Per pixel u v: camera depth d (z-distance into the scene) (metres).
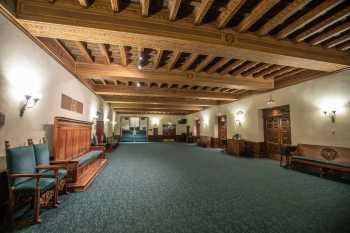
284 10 3.10
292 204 3.11
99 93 8.22
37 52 3.43
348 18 3.44
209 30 3.51
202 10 2.99
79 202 3.13
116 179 4.61
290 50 4.04
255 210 2.88
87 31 3.10
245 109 9.36
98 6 3.03
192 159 7.86
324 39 3.94
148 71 5.86
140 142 17.89
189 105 12.91
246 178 4.80
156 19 3.26
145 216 2.65
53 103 4.13
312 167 5.65
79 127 5.50
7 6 2.54
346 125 4.89
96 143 7.79
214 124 12.84
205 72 6.30
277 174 5.25
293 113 6.59
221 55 4.06
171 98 11.31
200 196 3.47
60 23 2.87
